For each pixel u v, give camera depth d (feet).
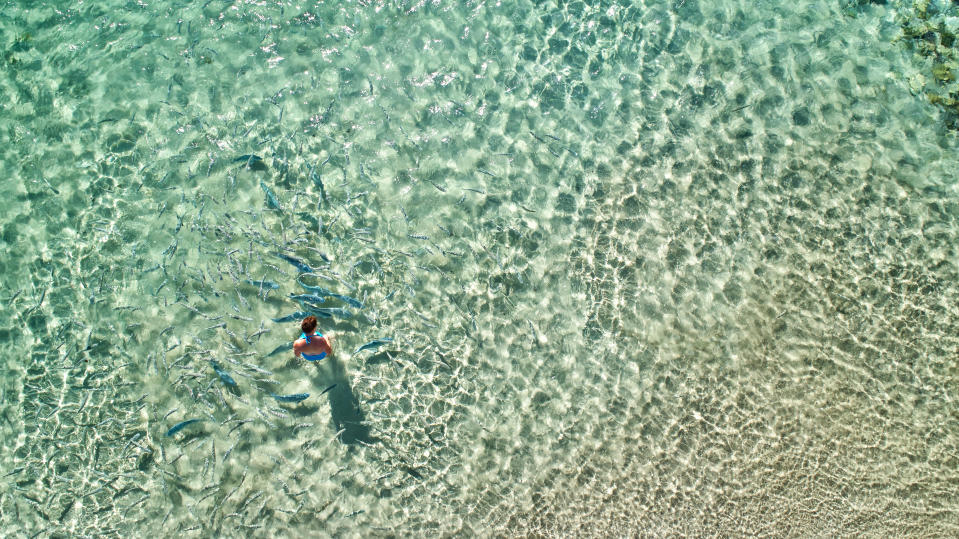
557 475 16.63
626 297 18.03
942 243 18.39
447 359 17.29
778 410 17.08
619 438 16.93
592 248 18.35
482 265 18.04
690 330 17.75
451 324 17.53
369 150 18.63
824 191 18.75
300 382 16.70
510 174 18.80
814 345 17.61
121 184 17.87
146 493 15.84
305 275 17.29
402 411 16.84
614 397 17.28
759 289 18.03
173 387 16.46
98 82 18.61
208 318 16.88
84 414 16.24
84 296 17.07
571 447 16.85
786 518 16.26
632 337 17.74
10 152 17.99
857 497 16.39
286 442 16.29
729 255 18.33
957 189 18.79
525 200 18.63
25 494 15.69
